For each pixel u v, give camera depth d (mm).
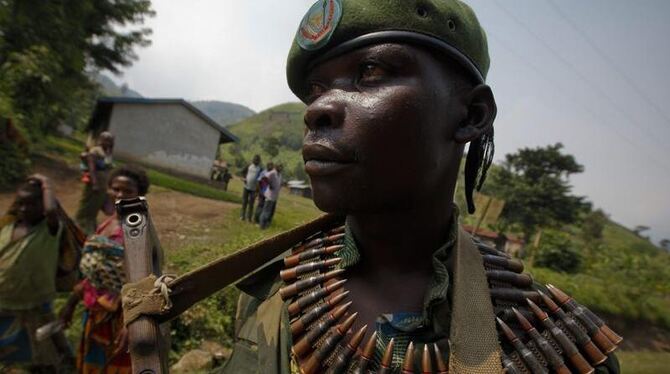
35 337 3781
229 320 5742
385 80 955
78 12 19000
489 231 26234
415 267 1136
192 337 5383
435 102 981
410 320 1055
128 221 1189
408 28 962
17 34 16656
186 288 1143
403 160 944
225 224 11602
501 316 1067
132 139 24031
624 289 16891
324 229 1368
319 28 1007
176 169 25422
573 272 22625
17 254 3676
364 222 1095
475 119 1091
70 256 4082
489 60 1191
